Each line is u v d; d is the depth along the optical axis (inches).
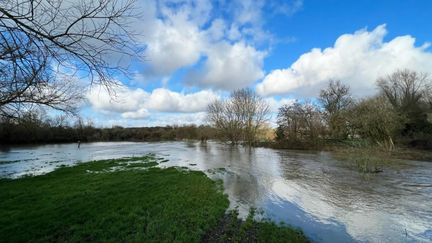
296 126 1775.3
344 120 1646.2
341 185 585.0
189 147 2037.4
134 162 1008.2
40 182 585.3
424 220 371.2
